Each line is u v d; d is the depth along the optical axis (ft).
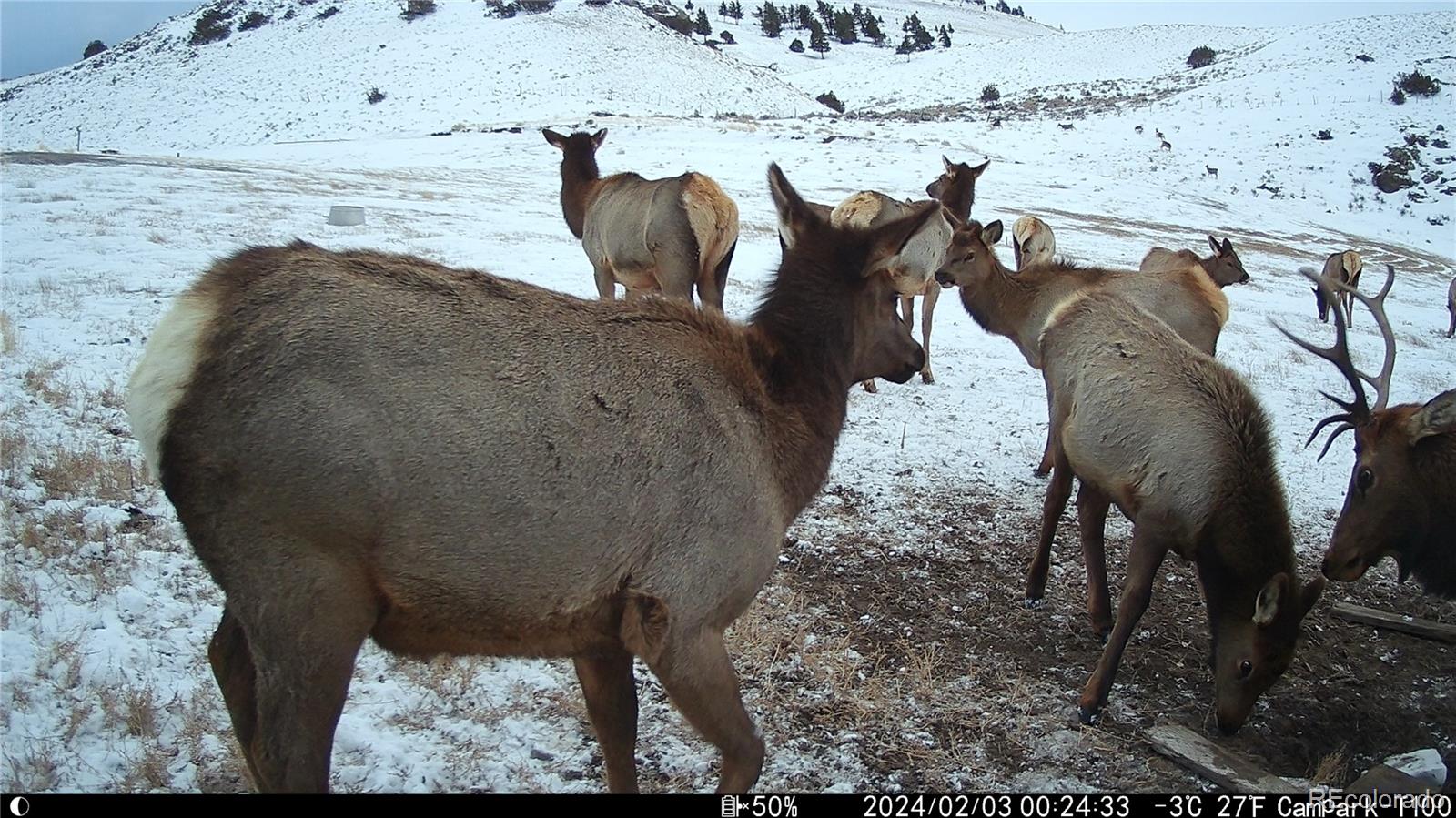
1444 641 19.16
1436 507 16.38
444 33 237.25
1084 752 15.12
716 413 10.95
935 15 441.27
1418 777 14.75
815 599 18.60
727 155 111.86
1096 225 87.10
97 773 12.08
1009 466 26.37
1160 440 15.70
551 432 9.99
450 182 82.53
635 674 15.52
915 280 26.22
